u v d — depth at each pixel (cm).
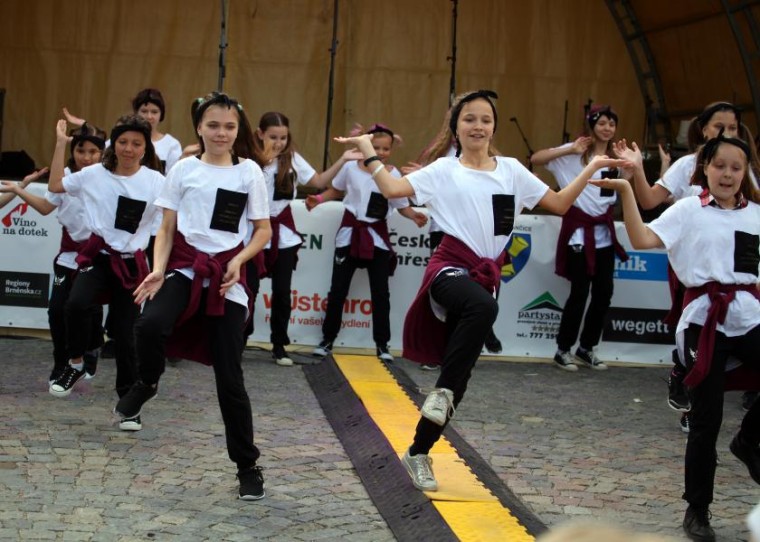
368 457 533
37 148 1300
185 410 624
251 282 725
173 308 457
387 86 1334
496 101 1342
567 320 820
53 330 645
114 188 579
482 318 450
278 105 1327
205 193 465
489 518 442
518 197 484
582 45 1344
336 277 816
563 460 564
